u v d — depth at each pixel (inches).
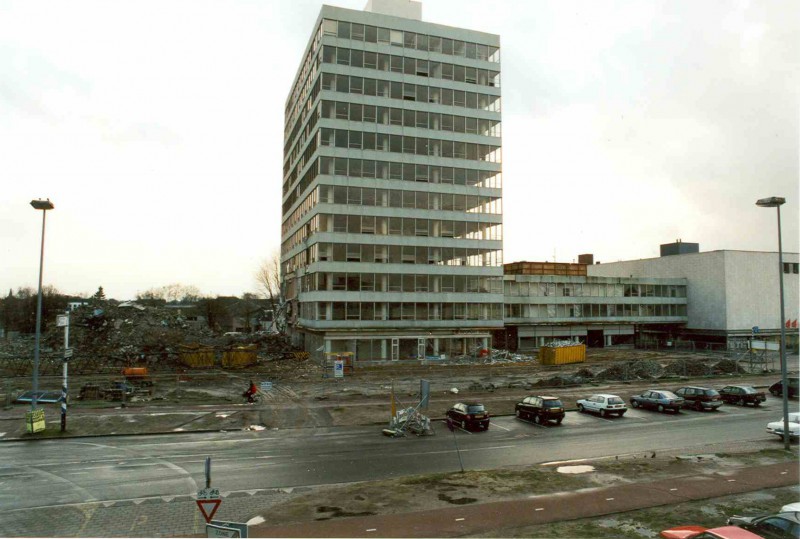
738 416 1240.2
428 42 2485.2
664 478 700.7
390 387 1573.6
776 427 995.3
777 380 1830.7
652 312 3297.2
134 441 949.8
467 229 2470.5
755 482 676.7
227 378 1755.7
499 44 2610.7
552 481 689.6
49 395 1299.2
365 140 2346.2
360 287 2285.9
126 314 2847.0
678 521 541.6
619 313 3216.0
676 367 1958.7
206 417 1146.0
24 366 1851.6
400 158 2388.0
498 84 2593.5
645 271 3661.4
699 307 3299.7
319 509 588.1
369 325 2281.0
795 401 1472.7
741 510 574.2
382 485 676.7
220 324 4712.1
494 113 2568.9
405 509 585.6
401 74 2425.0
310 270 2390.5
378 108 2378.2
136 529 544.7
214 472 756.0
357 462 815.7
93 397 1358.3
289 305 3006.9
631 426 1115.3
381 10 2539.4
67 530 542.0
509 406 1306.6
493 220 2517.2
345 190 2300.7
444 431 1055.0
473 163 2507.4
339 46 2341.3
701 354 2751.0
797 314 3351.4
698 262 3314.5
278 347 2534.5
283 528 528.4
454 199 2459.4
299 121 2839.6
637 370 1867.6
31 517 578.6
